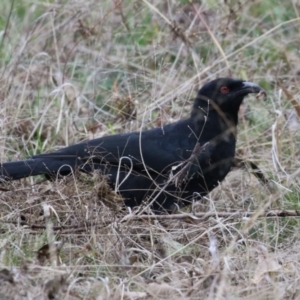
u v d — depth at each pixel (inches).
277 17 587.8
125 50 565.3
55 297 316.2
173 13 594.2
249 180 456.1
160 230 392.8
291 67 553.6
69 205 403.2
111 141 442.0
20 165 426.3
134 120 504.1
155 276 352.5
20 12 607.8
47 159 429.7
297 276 338.3
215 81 448.8
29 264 341.4
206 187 440.1
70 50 554.3
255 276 336.8
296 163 458.0
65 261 364.2
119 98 518.0
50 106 502.6
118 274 350.0
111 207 406.0
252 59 563.2
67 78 545.3
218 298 305.7
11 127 493.7
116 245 371.6
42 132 503.5
